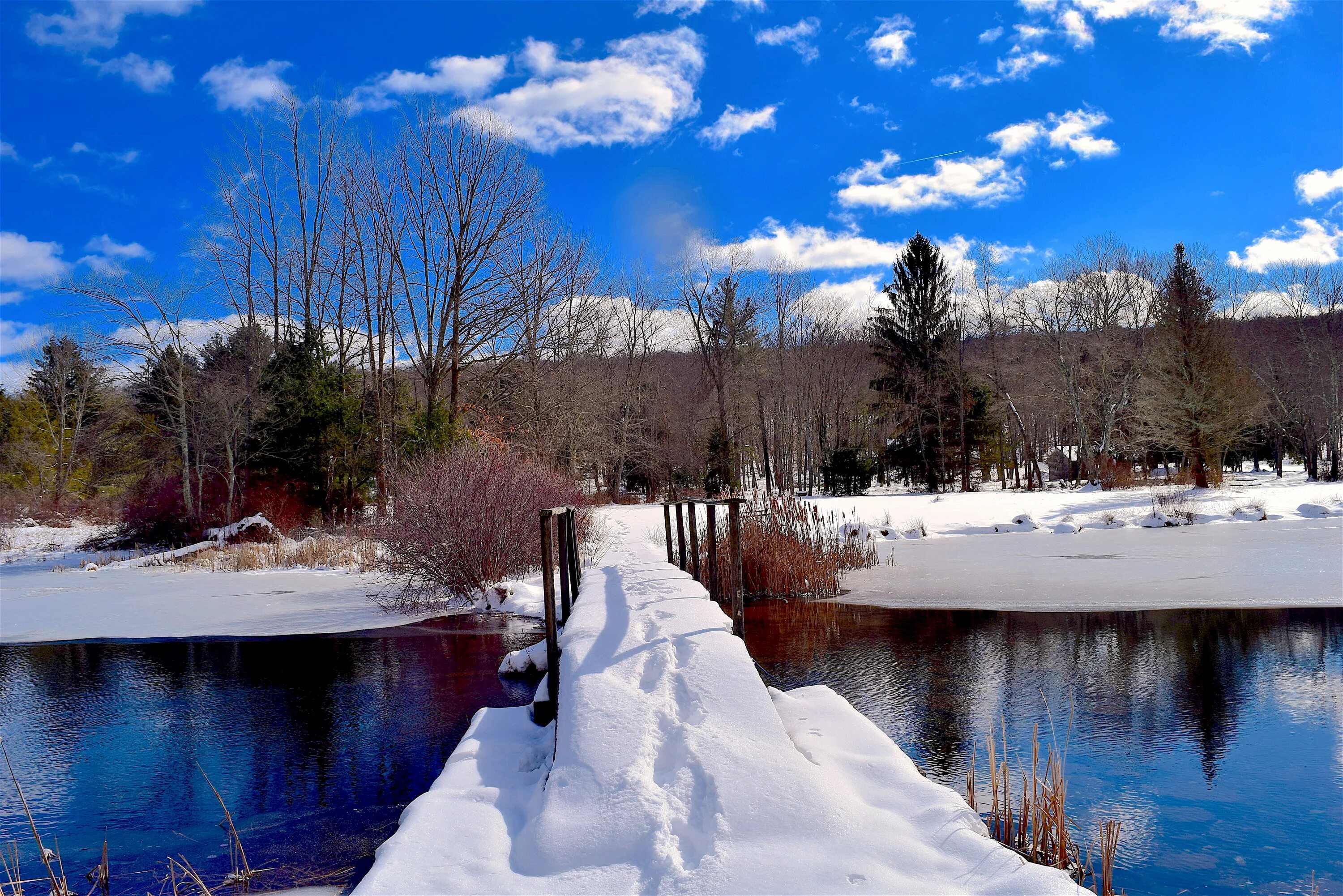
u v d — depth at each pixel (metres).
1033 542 17.95
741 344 45.59
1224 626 9.18
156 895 4.02
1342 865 3.94
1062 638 8.87
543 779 4.20
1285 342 42.28
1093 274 42.03
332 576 16.53
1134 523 20.88
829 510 25.09
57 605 14.23
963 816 3.34
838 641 9.11
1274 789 4.83
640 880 2.88
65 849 4.65
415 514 12.21
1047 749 5.52
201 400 25.45
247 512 25.30
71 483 39.94
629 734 3.89
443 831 3.53
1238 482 37.34
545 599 5.86
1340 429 38.25
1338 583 11.36
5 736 6.80
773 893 2.69
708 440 44.88
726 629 5.27
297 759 6.00
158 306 24.61
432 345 28.88
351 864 4.27
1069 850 4.04
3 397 42.91
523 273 29.88
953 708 6.50
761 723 3.88
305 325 29.55
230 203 30.80
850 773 3.94
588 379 35.81
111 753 6.28
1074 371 40.88
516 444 25.19
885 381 43.38
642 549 13.38
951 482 43.09
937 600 11.43
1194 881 3.80
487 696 7.42
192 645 10.38
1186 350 30.56
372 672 8.55
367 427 27.44
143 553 24.28
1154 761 5.29
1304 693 6.66
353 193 29.92
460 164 28.45
